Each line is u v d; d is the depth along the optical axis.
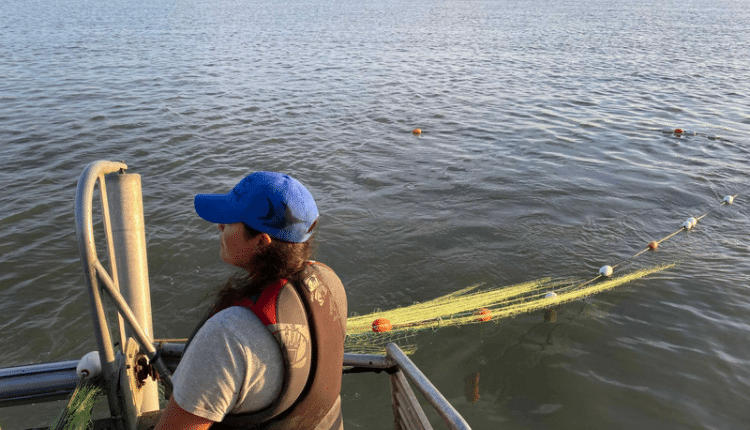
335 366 1.22
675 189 10.73
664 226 9.19
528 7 69.62
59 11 49.03
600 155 12.79
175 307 6.64
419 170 11.53
